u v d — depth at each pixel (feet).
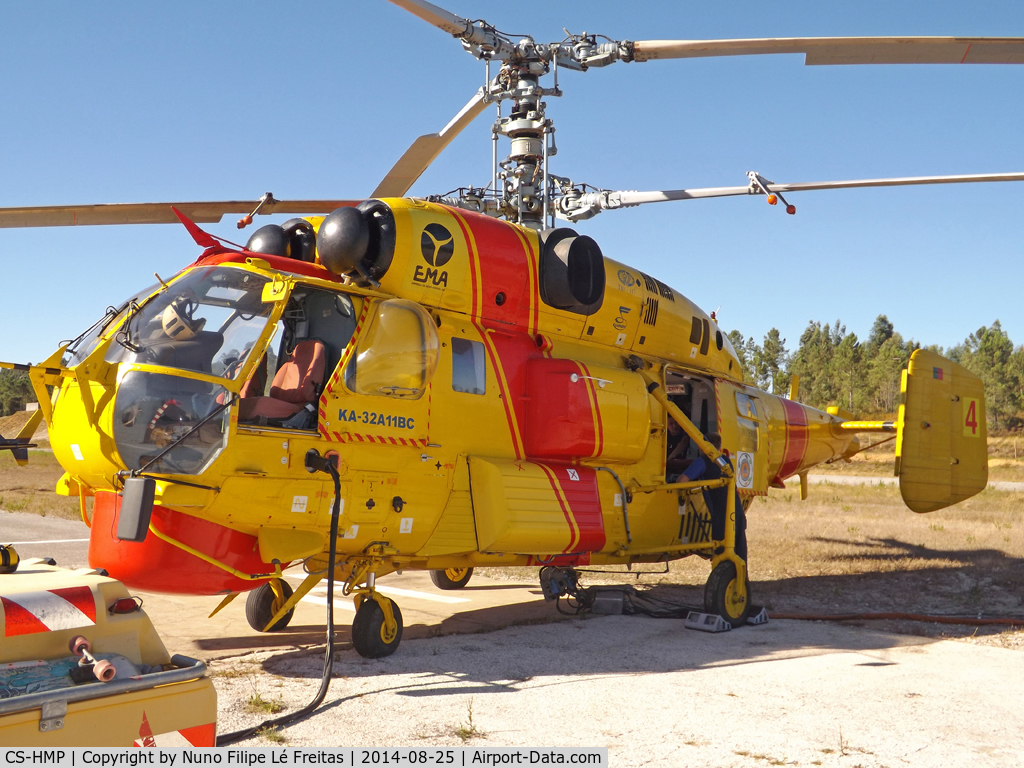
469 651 21.76
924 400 33.71
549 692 17.78
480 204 28.14
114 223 24.13
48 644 9.09
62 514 53.26
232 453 17.42
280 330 20.80
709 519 30.83
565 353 26.07
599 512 25.40
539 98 27.17
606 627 25.77
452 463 22.20
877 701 17.38
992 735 15.29
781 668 20.30
